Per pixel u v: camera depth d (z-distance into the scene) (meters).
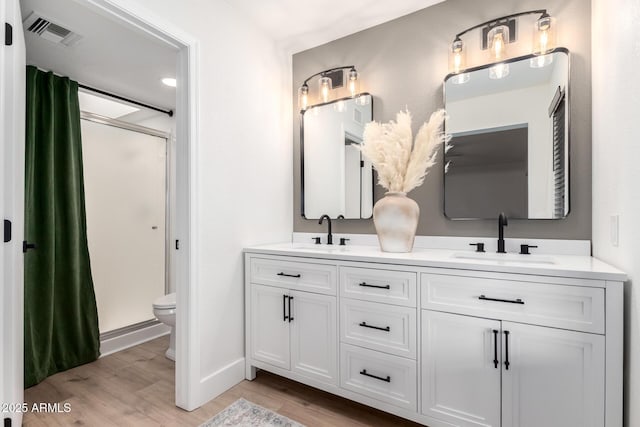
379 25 2.07
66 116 2.20
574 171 1.52
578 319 1.07
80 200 2.29
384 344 1.46
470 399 1.26
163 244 3.02
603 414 1.03
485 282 1.23
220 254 1.81
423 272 1.36
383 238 1.70
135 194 2.81
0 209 1.05
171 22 1.55
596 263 1.25
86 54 2.02
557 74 1.56
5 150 1.15
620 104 1.09
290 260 1.77
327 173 2.26
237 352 1.91
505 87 1.67
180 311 1.66
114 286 2.64
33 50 1.96
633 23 0.96
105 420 1.55
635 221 0.95
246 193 2.01
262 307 1.88
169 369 2.13
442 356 1.32
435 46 1.88
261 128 2.14
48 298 2.00
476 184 1.74
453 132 1.80
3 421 1.06
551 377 1.12
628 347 1.00
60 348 2.10
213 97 1.78
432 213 1.87
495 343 1.21
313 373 1.67
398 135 1.67
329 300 1.62
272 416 1.57
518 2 1.66
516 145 1.65
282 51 2.35
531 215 1.61
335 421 1.53
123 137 2.74
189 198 1.64
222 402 1.69
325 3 1.89
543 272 1.12
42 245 2.01
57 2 1.53
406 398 1.40
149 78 2.38
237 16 1.95
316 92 2.34
